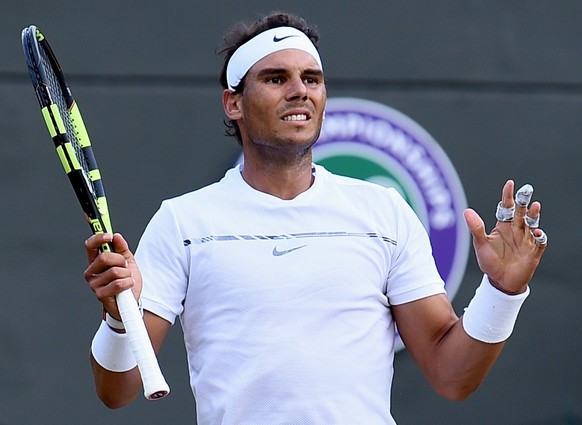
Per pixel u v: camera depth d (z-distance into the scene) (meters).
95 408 19.28
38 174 19.33
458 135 20.41
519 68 20.64
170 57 19.70
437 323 12.52
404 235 12.55
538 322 20.55
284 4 20.00
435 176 20.28
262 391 11.73
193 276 12.20
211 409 11.98
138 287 11.51
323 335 11.87
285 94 12.48
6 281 19.19
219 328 11.99
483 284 12.18
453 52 20.45
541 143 20.67
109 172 19.47
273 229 12.27
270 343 11.77
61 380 19.23
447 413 20.09
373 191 12.70
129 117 19.58
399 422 19.97
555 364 20.52
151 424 19.41
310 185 12.80
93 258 11.45
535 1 20.73
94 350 12.02
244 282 11.96
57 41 19.42
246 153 12.84
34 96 19.36
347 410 11.75
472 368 12.34
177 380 19.52
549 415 20.42
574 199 20.77
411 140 20.23
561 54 20.78
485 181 20.44
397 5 20.31
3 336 19.12
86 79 19.48
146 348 11.03
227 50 13.23
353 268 12.15
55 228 19.33
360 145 20.08
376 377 12.03
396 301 12.54
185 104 19.72
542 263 20.66
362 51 20.20
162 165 19.62
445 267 20.20
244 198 12.45
